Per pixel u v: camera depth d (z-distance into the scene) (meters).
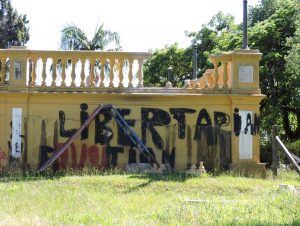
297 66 24.97
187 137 16.67
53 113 16.56
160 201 11.52
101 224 8.96
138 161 16.48
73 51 16.45
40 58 16.56
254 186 13.43
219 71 18.06
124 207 10.78
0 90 16.41
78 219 9.37
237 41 29.97
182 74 41.09
